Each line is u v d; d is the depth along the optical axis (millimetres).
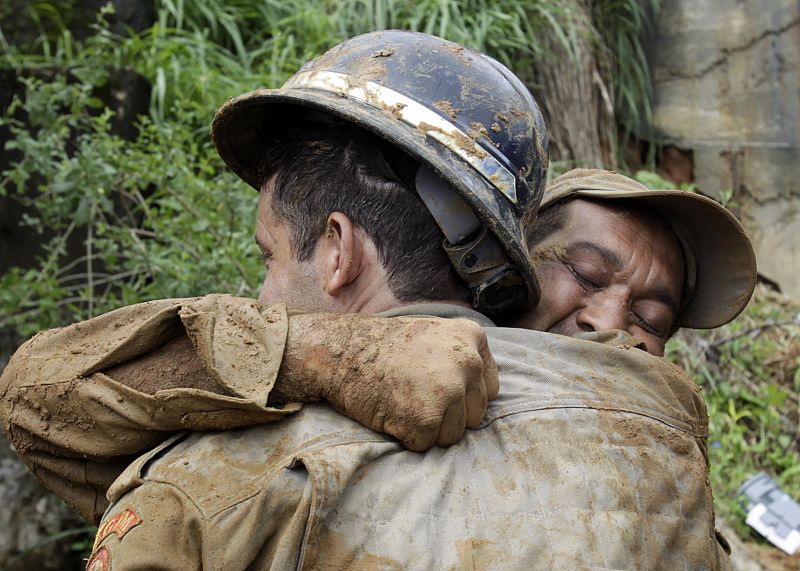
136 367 1345
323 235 1472
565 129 4957
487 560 1172
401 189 1450
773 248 5645
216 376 1256
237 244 3346
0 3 4434
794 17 5629
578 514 1227
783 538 3863
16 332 3549
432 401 1195
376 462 1229
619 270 1782
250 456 1247
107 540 1231
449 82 1477
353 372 1238
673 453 1360
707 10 5750
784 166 5645
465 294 1503
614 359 1431
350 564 1160
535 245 1835
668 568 1274
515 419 1294
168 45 4281
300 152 1501
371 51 1508
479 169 1441
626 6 5598
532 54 4973
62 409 1366
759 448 4352
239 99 1554
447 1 4742
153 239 3674
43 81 3996
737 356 4848
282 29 4887
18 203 3807
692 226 1879
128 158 3453
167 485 1237
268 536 1189
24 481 3471
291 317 1321
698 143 5785
